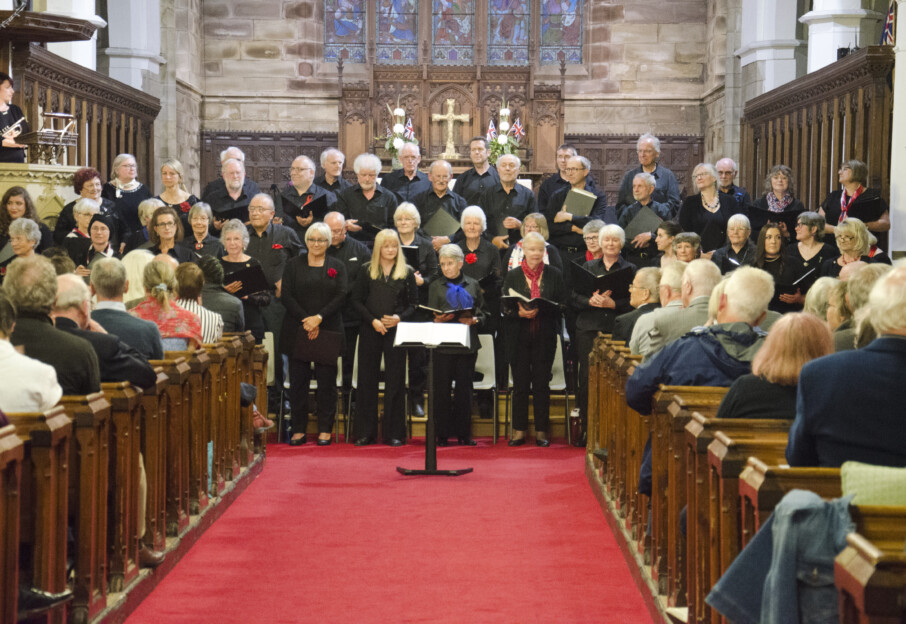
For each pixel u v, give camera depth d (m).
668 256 9.10
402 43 19.88
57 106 12.51
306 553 5.95
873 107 10.77
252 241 10.12
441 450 9.32
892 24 11.06
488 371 10.02
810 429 3.37
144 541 5.27
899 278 3.33
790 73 16.66
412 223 9.84
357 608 5.00
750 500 3.36
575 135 19.47
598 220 9.73
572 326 10.17
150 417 5.24
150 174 16.41
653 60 19.62
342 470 8.34
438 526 6.58
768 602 2.88
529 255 9.32
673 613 4.45
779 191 10.62
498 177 11.42
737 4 18.02
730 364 4.93
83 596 4.29
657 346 5.83
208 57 19.47
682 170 19.66
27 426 3.83
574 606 5.08
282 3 19.52
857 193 9.99
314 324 9.29
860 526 2.79
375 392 9.54
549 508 7.11
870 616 2.43
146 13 16.73
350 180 18.17
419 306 9.05
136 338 5.67
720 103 18.36
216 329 7.44
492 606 5.06
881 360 3.32
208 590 5.25
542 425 9.61
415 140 17.81
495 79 18.20
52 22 9.82
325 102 19.56
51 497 3.88
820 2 14.17
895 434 3.28
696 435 4.10
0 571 3.39
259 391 8.75
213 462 6.80
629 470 6.02
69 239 9.10
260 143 19.36
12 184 9.16
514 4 19.80
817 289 5.74
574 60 19.88
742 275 5.02
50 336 4.51
